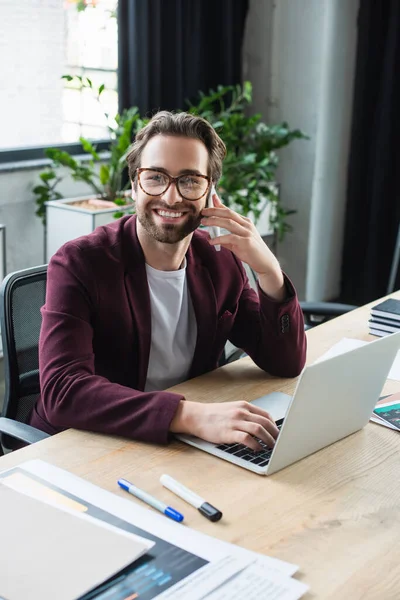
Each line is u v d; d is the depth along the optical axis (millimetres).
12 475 1139
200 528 1045
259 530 1048
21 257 3219
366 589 928
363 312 2096
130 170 1568
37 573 900
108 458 1235
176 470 1205
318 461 1263
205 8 3668
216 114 3836
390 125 3830
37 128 3318
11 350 1638
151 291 1608
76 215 2963
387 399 1530
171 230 1496
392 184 3943
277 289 1610
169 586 896
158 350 1635
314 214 4008
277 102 3963
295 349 1627
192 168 1474
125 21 3309
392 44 3727
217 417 1287
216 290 1695
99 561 924
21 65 3189
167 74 3559
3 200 3096
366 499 1148
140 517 1049
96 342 1568
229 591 891
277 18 3854
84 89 3441
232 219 1556
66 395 1358
